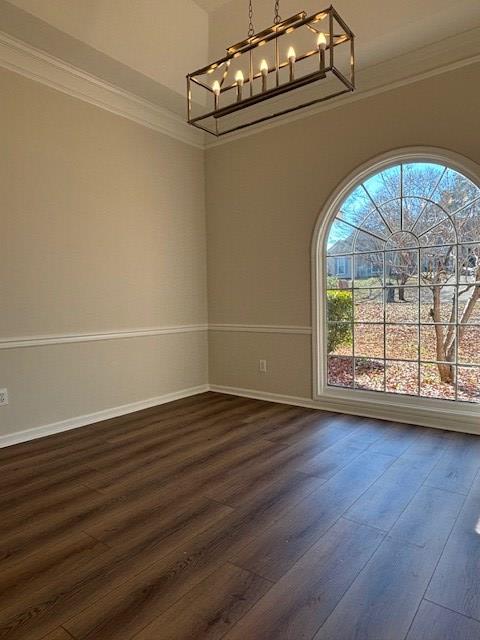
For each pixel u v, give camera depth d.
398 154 3.32
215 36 3.47
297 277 3.94
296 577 1.54
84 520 1.97
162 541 1.79
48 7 2.67
